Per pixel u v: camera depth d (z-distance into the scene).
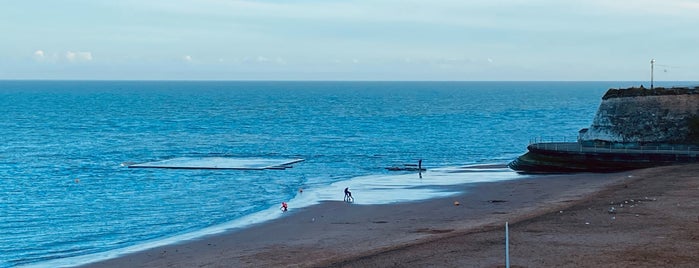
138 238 52.22
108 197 70.50
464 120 186.00
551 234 44.78
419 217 56.38
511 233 45.47
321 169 92.69
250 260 42.94
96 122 174.12
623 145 86.56
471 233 46.50
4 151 111.50
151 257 45.06
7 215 61.34
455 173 86.62
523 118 195.38
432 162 101.44
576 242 42.28
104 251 47.69
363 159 104.25
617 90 90.44
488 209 59.03
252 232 52.06
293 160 100.75
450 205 61.75
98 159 102.19
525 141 132.50
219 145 123.56
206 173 87.94
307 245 46.75
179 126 164.50
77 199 69.38
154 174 86.75
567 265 37.22
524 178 79.19
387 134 145.00
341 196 68.94
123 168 92.19
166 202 67.50
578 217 50.41
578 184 71.31
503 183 75.12
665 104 86.62
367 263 39.19
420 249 41.94
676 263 37.19
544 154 85.25
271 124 171.00
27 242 51.22
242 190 74.62
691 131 85.00
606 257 38.59
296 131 152.12
